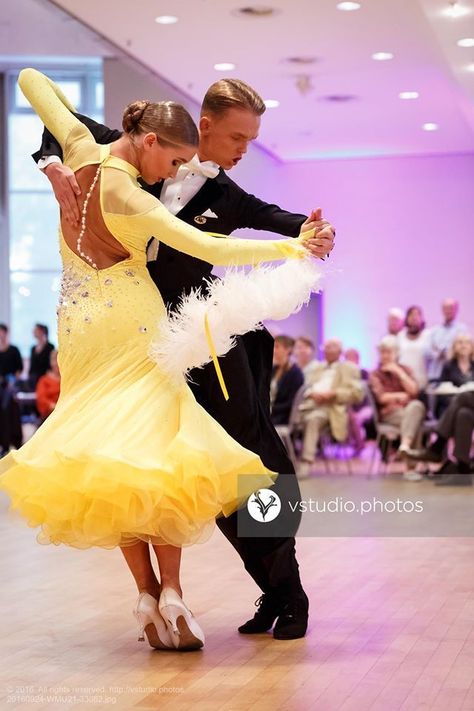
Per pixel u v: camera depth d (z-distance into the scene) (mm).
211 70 12023
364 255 17828
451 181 17531
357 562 5586
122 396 3393
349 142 16484
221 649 3676
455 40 10312
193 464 3271
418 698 3080
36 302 19984
